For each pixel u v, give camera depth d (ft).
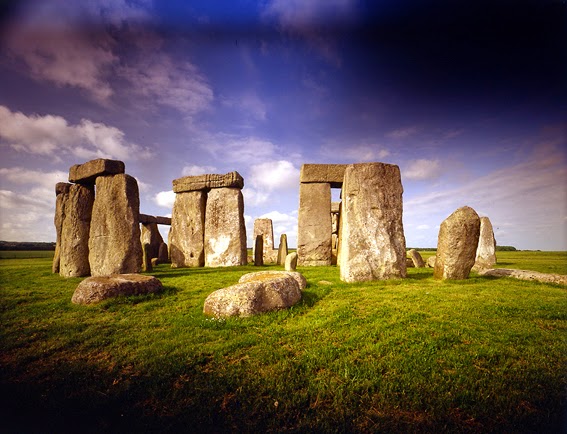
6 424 8.69
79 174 36.94
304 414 8.71
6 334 15.42
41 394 10.07
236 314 16.85
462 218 28.17
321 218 50.47
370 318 16.24
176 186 56.29
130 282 22.41
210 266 50.67
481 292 22.17
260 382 10.30
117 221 34.06
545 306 17.97
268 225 74.49
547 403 8.76
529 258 62.13
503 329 14.37
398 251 29.19
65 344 13.97
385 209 29.50
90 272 36.83
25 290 26.68
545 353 11.80
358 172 29.81
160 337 14.57
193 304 20.62
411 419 8.43
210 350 12.75
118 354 12.87
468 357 11.48
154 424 8.44
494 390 9.44
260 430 8.16
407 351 12.20
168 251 68.44
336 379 10.31
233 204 51.70
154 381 10.44
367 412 8.76
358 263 27.99
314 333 14.42
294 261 38.11
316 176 51.21
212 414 8.82
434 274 29.76
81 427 8.49
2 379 11.16
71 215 36.68
